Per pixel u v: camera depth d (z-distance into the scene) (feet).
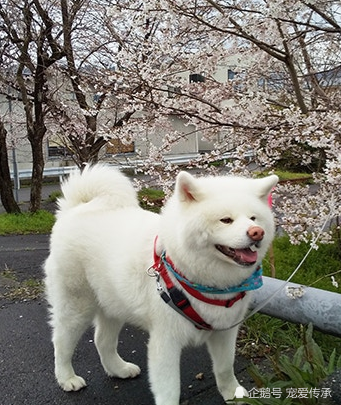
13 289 7.29
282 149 6.20
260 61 7.22
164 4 5.60
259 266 3.26
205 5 6.06
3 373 4.55
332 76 7.27
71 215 4.19
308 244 7.53
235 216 2.91
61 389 4.20
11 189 14.39
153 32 7.41
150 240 3.59
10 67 13.99
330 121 5.23
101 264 3.77
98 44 11.90
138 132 7.43
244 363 4.52
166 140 7.05
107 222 3.97
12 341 5.29
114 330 4.28
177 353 3.41
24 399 4.07
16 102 16.99
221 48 6.92
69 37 11.57
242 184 3.19
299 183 7.23
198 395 4.01
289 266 6.80
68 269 3.97
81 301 4.05
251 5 6.09
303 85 8.21
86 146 12.37
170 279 3.26
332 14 6.11
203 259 3.04
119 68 7.65
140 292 3.51
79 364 4.67
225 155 6.82
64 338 4.13
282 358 3.73
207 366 4.50
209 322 3.28
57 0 12.06
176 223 3.15
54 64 12.30
